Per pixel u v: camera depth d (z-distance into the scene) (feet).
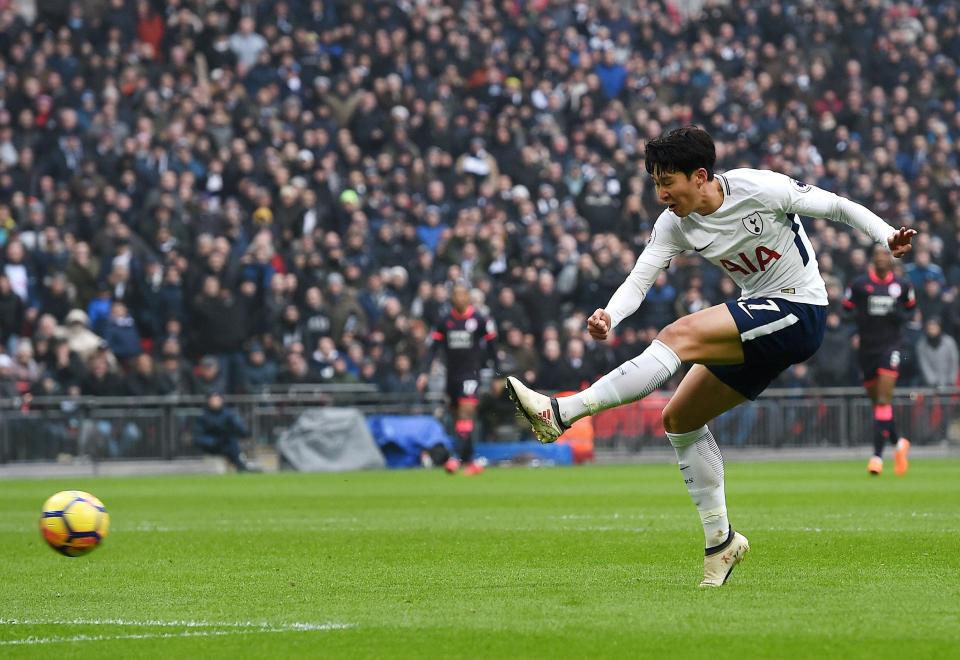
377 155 184.24
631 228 181.68
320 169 173.99
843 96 213.46
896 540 61.82
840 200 44.24
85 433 147.74
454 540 65.21
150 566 55.83
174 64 182.70
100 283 156.46
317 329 159.94
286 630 38.14
